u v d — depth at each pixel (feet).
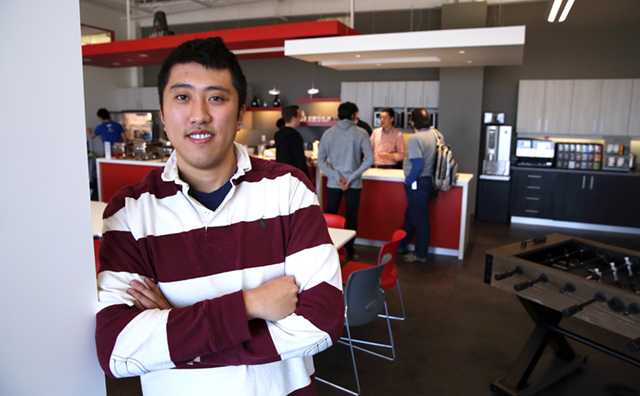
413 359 9.36
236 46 18.31
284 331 2.90
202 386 2.95
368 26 24.95
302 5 26.16
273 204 3.23
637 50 20.98
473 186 22.97
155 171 3.25
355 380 8.58
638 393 8.17
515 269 7.38
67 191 2.57
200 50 2.87
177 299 2.99
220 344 2.65
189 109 2.87
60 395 2.59
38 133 2.40
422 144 14.75
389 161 20.07
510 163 22.80
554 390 8.25
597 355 9.59
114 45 19.51
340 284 3.28
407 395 8.09
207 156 2.95
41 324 2.47
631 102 20.29
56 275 2.54
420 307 12.04
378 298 8.55
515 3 22.38
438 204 16.63
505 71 23.07
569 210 21.45
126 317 2.69
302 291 3.17
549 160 21.91
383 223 17.52
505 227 21.56
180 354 2.61
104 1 27.81
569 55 22.02
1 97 2.23
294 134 14.52
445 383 8.48
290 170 3.40
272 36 16.42
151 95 30.91
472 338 10.30
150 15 30.01
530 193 22.09
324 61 18.84
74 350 2.66
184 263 3.00
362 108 25.03
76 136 2.60
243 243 3.10
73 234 2.62
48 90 2.43
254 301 2.84
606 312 6.27
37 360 2.46
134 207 2.99
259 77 28.66
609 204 20.71
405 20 24.20
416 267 15.34
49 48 2.42
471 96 22.39
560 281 6.79
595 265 7.91
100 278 2.85
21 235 2.35
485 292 13.11
